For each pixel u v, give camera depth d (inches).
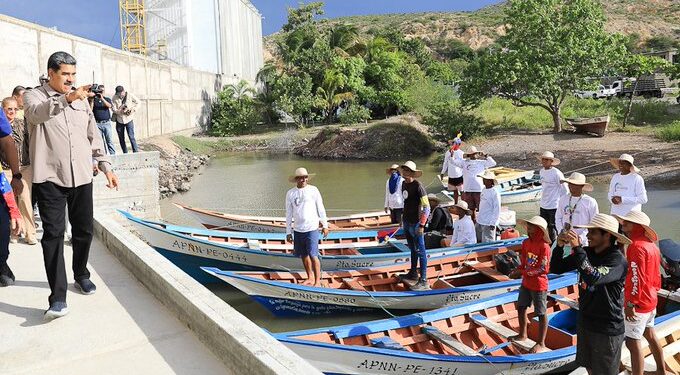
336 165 1159.6
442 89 1678.2
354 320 350.3
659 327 260.1
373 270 377.1
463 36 4042.8
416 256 356.5
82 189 181.9
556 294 319.9
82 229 190.2
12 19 650.2
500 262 384.8
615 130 1136.8
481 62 1182.3
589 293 185.9
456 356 239.0
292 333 247.3
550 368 251.4
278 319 351.9
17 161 192.9
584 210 342.0
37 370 142.7
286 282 334.0
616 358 186.2
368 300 330.3
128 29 1731.1
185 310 171.0
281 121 1878.7
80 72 845.8
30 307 184.4
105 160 196.5
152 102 1240.8
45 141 169.3
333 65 1713.8
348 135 1330.0
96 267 233.8
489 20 4306.1
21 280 212.1
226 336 144.9
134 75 1116.5
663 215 569.6
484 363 240.7
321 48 1749.5
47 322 172.1
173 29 1731.1
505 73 1100.5
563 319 296.2
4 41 632.4
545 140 1085.8
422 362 237.8
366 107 1785.2
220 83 1824.6
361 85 1702.8
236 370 140.9
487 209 416.2
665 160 818.8
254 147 1505.9
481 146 1096.8
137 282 213.9
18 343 157.6
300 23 1892.2
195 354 152.8
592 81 1138.7
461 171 584.4
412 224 351.3
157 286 194.9
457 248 395.5
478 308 291.3
